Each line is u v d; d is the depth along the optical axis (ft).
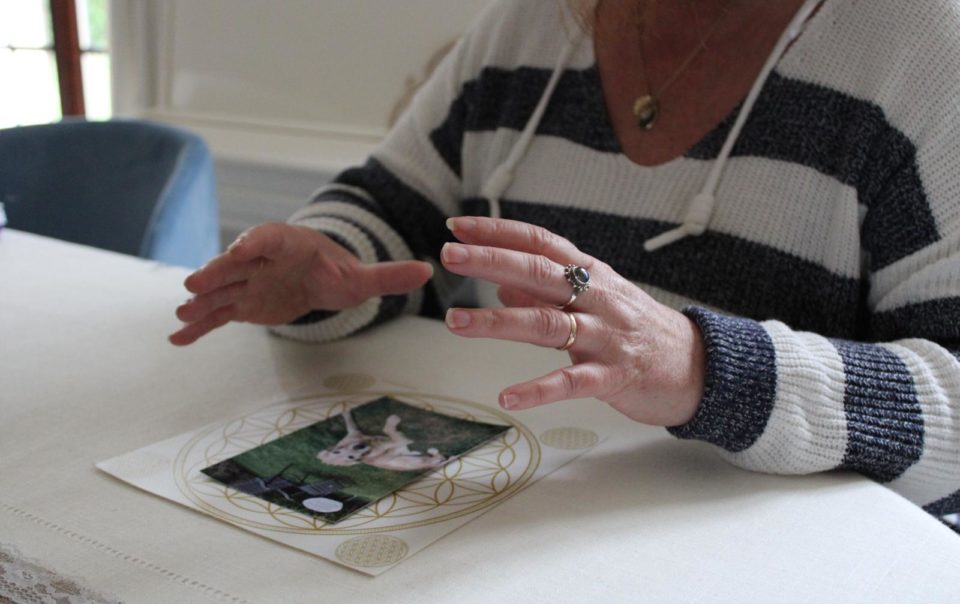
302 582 1.67
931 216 2.48
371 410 2.43
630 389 2.04
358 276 2.92
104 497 1.98
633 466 2.14
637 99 3.09
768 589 1.65
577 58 3.24
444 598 1.62
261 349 2.89
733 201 2.85
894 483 2.20
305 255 2.85
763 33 2.90
